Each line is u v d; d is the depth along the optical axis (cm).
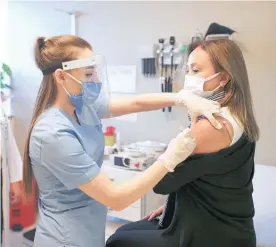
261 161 275
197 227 126
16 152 247
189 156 123
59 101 128
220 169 122
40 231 130
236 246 128
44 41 126
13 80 362
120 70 325
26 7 354
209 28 262
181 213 130
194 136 121
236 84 129
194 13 287
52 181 125
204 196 127
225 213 128
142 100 162
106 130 317
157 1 300
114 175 269
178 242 129
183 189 131
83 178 116
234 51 130
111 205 118
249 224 134
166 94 160
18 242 278
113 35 325
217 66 130
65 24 343
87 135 132
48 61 123
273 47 262
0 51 359
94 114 137
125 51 321
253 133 130
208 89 133
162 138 314
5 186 236
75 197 127
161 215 150
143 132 322
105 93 141
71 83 123
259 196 212
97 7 328
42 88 130
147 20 307
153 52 307
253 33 268
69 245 125
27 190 138
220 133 120
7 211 242
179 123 305
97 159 139
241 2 269
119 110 160
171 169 120
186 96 134
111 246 141
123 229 151
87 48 127
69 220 126
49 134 117
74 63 121
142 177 119
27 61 356
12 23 358
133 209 268
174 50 295
